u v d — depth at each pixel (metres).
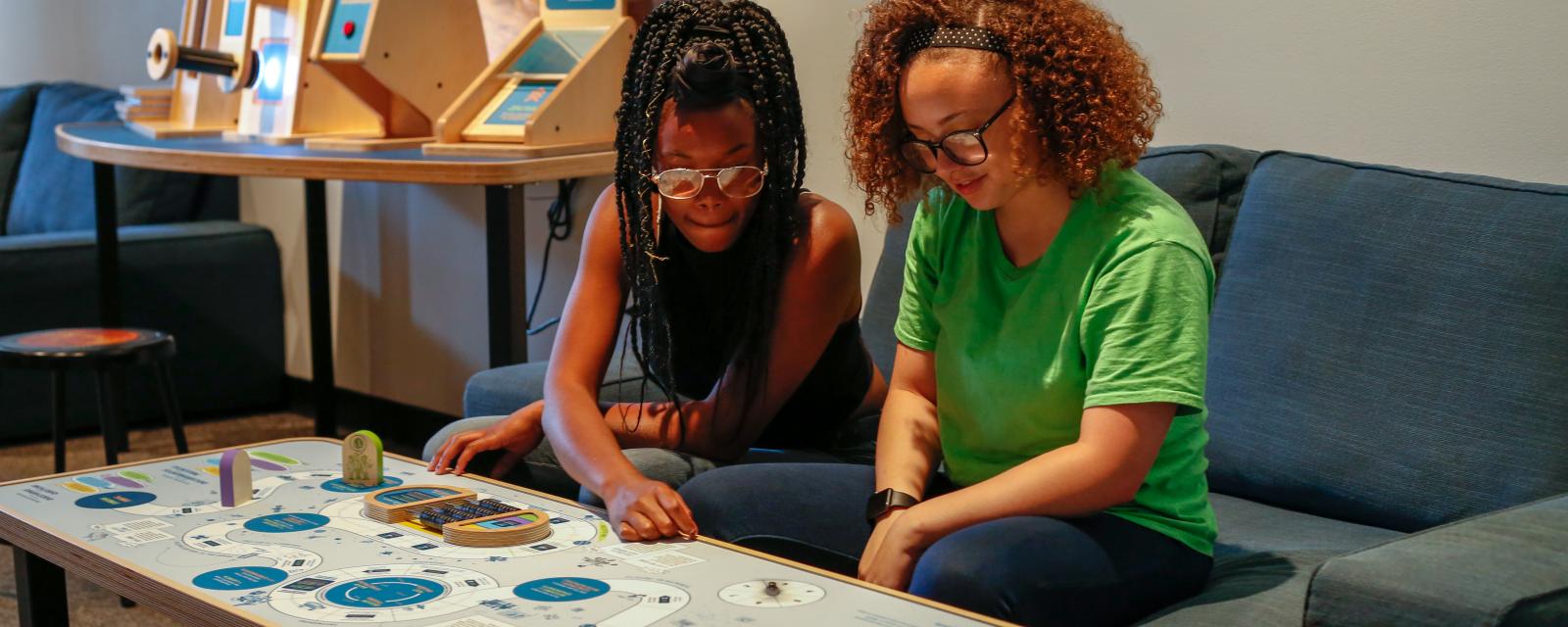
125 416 3.22
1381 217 1.54
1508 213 1.46
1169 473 1.28
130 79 4.04
